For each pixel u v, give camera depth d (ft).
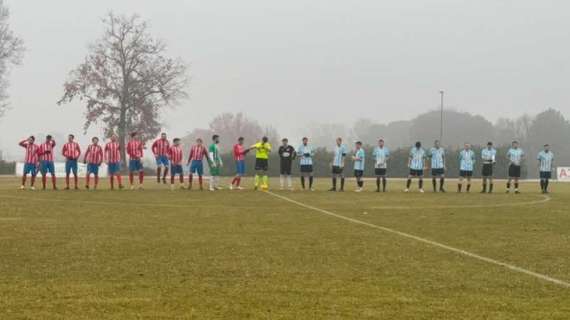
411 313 24.21
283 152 111.55
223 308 24.76
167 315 23.73
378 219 58.29
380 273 31.76
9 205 70.49
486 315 23.95
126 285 28.68
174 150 106.52
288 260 35.27
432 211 67.51
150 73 268.82
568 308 25.02
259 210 67.05
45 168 102.94
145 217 58.65
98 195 88.94
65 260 34.81
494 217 61.21
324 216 60.70
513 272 32.19
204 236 45.16
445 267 33.47
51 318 23.20
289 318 23.45
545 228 51.72
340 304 25.46
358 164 109.81
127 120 266.98
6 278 29.94
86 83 261.85
